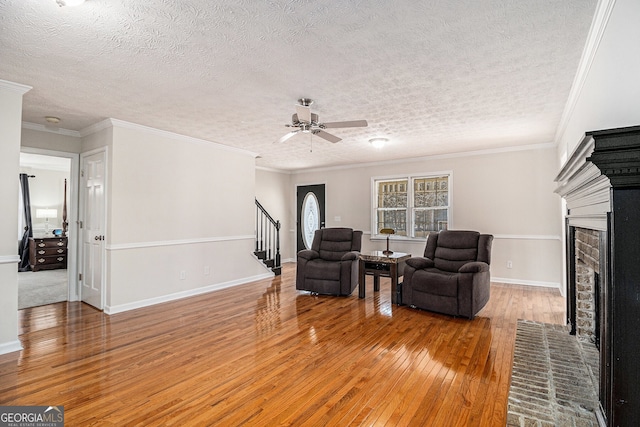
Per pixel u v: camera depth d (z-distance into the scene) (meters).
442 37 2.21
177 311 4.16
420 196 6.57
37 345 3.08
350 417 1.99
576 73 2.76
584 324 3.15
